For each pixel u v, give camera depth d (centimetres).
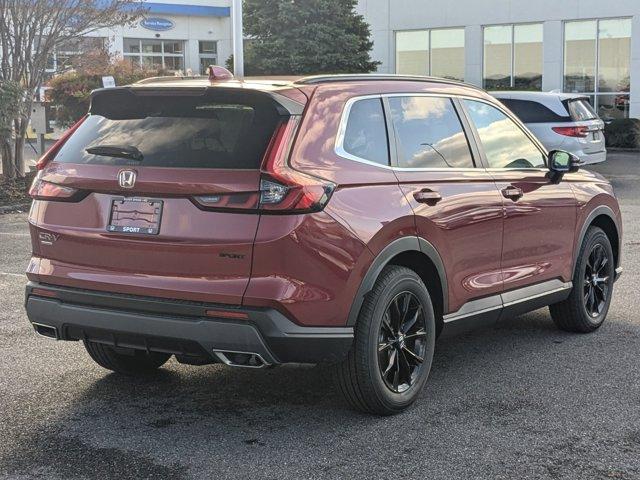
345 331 425
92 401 493
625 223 1217
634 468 397
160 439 434
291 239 402
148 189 421
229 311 404
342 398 464
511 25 2884
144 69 2642
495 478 386
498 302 539
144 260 425
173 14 3912
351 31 2453
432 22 3022
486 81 2962
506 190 541
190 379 536
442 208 484
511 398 496
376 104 476
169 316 416
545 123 1568
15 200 1485
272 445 426
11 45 1556
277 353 409
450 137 519
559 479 385
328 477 387
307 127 429
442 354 593
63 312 443
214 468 398
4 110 1508
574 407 479
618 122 2562
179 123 441
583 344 616
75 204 447
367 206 436
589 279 647
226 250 406
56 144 476
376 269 437
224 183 407
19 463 404
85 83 2433
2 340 622
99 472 393
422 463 402
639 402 488
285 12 2328
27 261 951
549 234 584
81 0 1595
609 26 2717
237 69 1525
